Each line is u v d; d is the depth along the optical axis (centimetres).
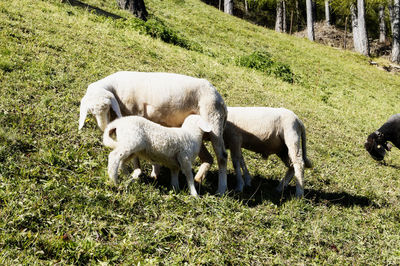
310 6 3697
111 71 905
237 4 4928
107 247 365
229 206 504
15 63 753
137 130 444
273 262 416
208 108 531
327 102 1572
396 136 823
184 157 484
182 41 1593
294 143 609
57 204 407
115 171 438
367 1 3616
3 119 559
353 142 1089
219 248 409
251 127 605
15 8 1136
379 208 662
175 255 379
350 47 3816
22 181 431
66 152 528
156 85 515
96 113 461
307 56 2447
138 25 1484
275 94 1320
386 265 472
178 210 462
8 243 343
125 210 434
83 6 1571
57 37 1007
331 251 474
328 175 773
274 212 532
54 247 351
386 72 2858
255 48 2202
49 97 673
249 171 680
